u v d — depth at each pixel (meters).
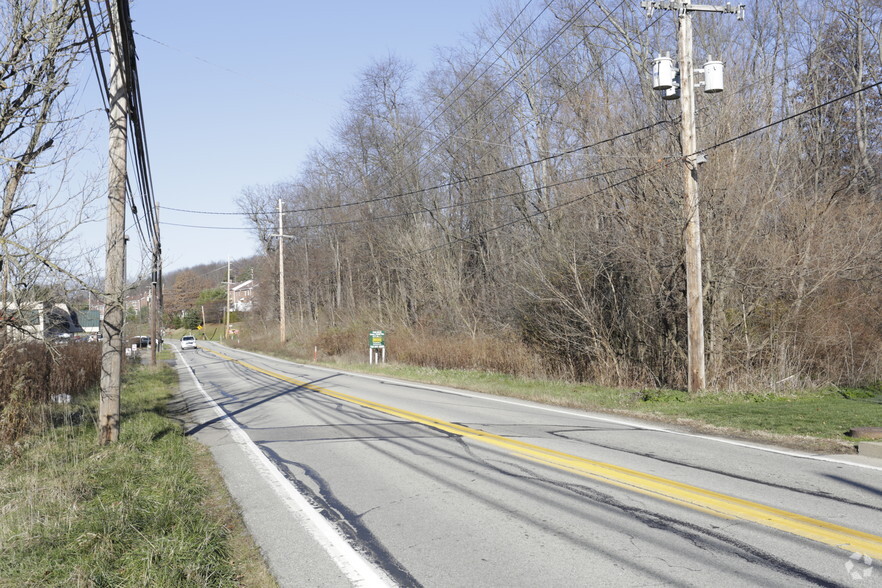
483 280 34.62
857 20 26.17
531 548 5.25
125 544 5.39
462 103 35.72
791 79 27.45
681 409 13.22
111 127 9.59
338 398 17.09
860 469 7.72
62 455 8.66
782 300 17.78
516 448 9.39
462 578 4.69
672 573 4.64
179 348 72.38
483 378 23.28
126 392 18.94
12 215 8.91
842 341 17.03
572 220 22.48
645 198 18.45
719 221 17.17
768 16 27.08
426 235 37.50
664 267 18.19
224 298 119.44
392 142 43.25
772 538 5.32
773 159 19.33
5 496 6.92
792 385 15.93
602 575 4.64
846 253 16.86
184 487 7.33
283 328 52.78
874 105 26.94
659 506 6.32
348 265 51.91
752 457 8.54
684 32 14.91
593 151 22.41
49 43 8.64
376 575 4.81
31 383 11.20
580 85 27.86
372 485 7.50
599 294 21.06
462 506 6.51
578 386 19.44
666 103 20.00
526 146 31.42
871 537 5.30
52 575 4.71
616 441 9.91
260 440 10.86
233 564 5.10
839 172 24.81
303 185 62.00
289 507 6.71
